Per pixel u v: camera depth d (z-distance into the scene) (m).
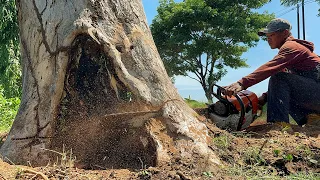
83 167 3.27
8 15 14.14
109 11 3.66
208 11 21.03
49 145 3.44
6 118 7.63
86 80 3.61
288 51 4.44
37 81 3.61
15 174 2.73
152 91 3.46
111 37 3.57
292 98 4.69
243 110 4.05
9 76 14.52
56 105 3.48
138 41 3.66
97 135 3.49
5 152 3.47
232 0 21.94
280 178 2.93
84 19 3.53
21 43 3.93
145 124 3.31
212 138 3.51
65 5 3.63
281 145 3.56
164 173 2.77
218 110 4.21
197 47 21.56
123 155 3.33
